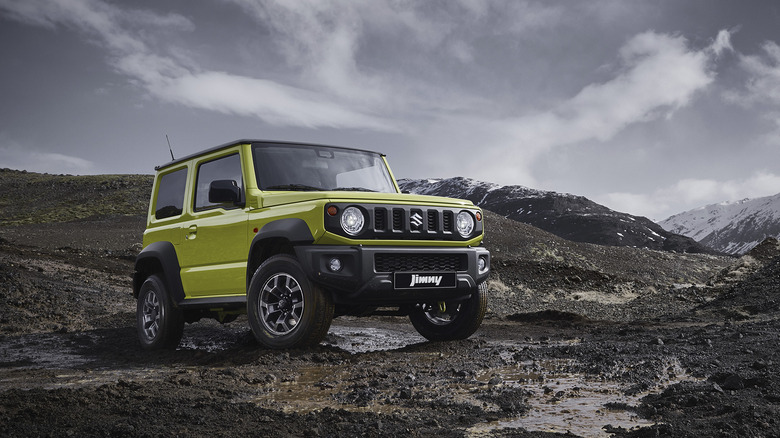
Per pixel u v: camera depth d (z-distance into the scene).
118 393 4.02
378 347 7.50
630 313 16.55
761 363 4.57
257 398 4.19
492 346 6.64
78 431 3.15
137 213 69.25
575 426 3.34
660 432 3.05
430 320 7.17
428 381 4.69
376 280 5.60
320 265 5.51
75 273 16.11
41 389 4.08
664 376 4.67
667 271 51.06
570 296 22.16
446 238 6.12
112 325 9.55
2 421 3.31
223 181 6.05
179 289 6.94
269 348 5.96
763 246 21.41
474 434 3.20
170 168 7.52
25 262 16.39
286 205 5.85
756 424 3.09
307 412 3.76
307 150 6.68
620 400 3.95
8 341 7.82
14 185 91.00
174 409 3.63
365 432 3.24
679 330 7.60
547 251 48.50
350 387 4.49
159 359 6.45
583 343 6.80
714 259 61.12
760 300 11.85
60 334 8.44
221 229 6.40
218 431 3.23
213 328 9.19
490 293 21.70
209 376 4.87
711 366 4.84
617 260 51.56
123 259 23.48
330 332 9.16
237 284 6.26
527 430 3.26
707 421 3.24
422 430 3.29
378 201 5.78
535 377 4.83
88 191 85.19
